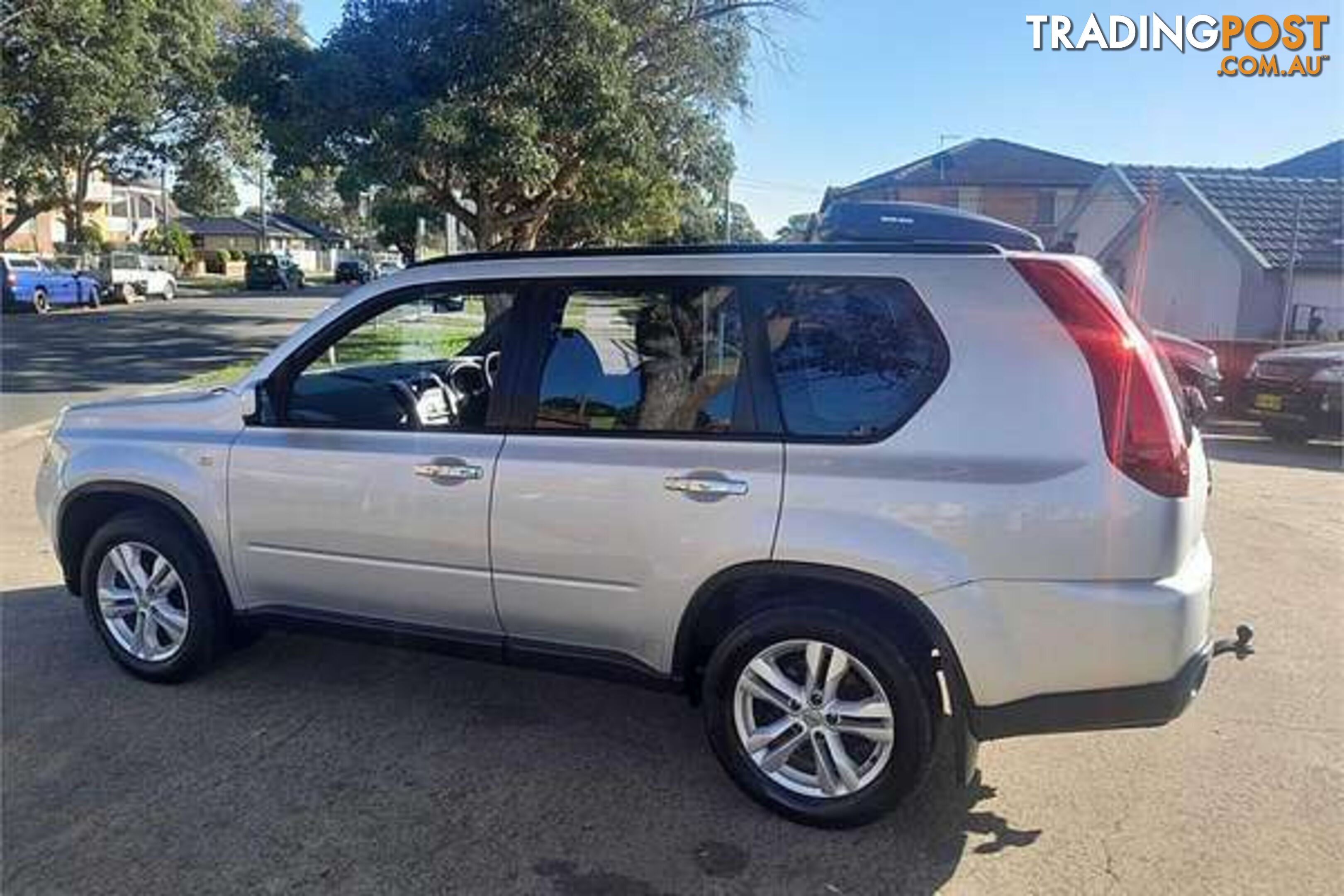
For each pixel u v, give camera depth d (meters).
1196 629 2.90
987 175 40.31
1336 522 7.70
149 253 51.97
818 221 4.38
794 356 3.17
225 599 4.09
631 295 3.40
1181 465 2.85
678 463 3.21
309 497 3.76
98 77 33.81
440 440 3.59
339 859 2.97
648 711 4.03
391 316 3.89
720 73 19.89
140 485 4.08
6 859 2.94
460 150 16.64
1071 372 2.87
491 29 16.48
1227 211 20.44
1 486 8.02
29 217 43.91
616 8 18.33
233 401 4.02
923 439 2.97
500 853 3.02
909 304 3.05
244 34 26.52
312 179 25.78
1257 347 13.49
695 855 3.03
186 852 2.99
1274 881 2.92
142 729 3.78
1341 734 3.92
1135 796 3.41
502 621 3.58
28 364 17.78
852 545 2.98
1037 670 2.89
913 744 3.05
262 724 3.84
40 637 4.67
